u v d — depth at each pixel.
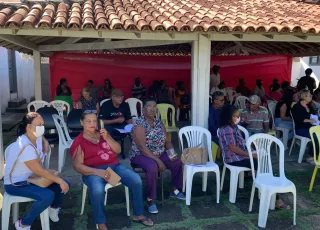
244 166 4.04
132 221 3.59
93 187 3.25
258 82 10.04
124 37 4.59
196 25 4.20
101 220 3.25
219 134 4.22
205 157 4.05
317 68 12.25
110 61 10.98
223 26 4.24
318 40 4.95
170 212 3.81
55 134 5.52
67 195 4.22
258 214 3.78
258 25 4.38
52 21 4.18
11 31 4.23
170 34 4.52
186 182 4.06
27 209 3.83
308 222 3.62
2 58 10.48
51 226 3.46
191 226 3.50
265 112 5.33
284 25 4.45
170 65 11.41
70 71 10.70
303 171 5.14
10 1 4.66
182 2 5.64
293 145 6.29
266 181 3.65
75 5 5.00
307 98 5.57
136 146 4.02
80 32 4.45
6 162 3.18
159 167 3.82
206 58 4.91
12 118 9.58
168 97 10.08
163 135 4.11
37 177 3.16
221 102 5.17
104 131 3.57
